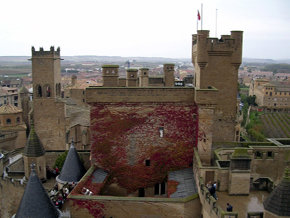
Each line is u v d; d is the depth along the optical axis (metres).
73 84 131.38
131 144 45.91
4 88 191.88
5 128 93.06
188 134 45.47
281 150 47.00
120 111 45.34
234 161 34.50
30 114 96.38
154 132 45.62
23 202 35.47
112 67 55.91
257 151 46.94
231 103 50.00
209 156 43.03
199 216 36.31
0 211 53.50
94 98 45.00
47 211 35.56
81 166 48.19
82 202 36.44
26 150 53.03
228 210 29.48
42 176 54.19
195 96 42.38
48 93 90.50
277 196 24.80
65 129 89.56
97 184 42.03
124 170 46.38
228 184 35.88
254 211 31.08
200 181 35.09
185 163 45.97
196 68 51.81
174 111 45.12
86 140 80.50
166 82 75.50
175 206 35.75
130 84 67.12
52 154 61.19
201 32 47.59
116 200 36.16
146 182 46.47
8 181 51.50
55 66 88.94
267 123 162.75
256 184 36.47
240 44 48.19
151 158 46.06
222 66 48.88
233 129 50.69
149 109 45.22
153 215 36.09
